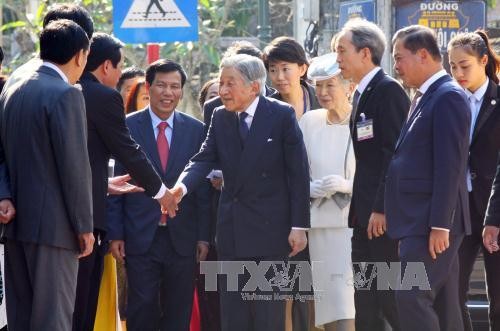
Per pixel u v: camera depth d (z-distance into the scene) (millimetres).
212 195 23891
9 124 19234
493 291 22156
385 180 20859
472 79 22578
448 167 19797
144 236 23094
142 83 25938
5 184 19250
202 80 57156
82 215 19016
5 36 59562
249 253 21516
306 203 21500
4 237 19266
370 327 22109
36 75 19344
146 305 23125
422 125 20172
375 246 21766
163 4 28703
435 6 31828
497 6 38531
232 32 58562
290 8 57625
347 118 23656
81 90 19578
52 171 19031
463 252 22531
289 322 23438
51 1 49344
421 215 20062
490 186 22422
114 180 22297
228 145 21734
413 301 20094
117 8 28656
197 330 24766
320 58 23656
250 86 21484
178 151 23609
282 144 21562
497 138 22500
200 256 23609
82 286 21094
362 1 32938
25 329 19406
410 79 20531
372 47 21625
